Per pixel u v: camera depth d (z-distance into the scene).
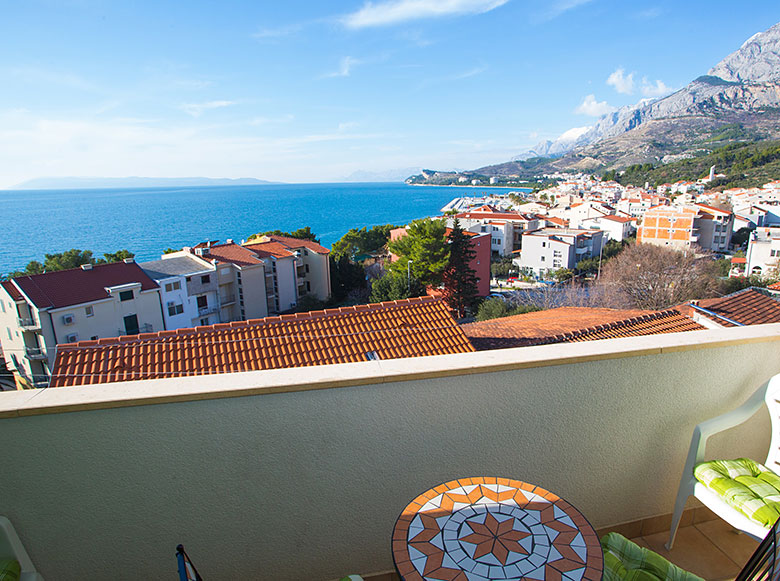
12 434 1.57
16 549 1.62
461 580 1.16
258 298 35.31
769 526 1.81
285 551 1.96
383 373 1.83
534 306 22.91
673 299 25.75
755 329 2.45
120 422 1.65
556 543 1.29
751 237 36.56
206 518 1.83
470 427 2.00
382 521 2.03
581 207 69.00
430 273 29.80
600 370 2.13
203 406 1.70
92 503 1.70
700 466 2.16
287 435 1.81
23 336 24.11
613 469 2.29
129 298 26.98
